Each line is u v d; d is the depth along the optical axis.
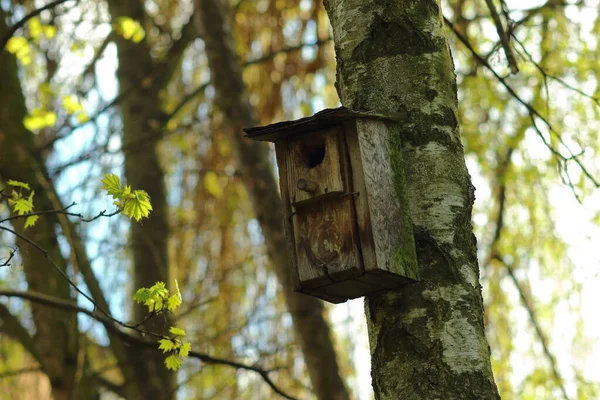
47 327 11.23
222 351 12.38
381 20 5.87
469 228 5.63
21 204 6.85
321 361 11.80
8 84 11.81
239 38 13.80
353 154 5.64
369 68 5.82
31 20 11.36
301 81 13.16
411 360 5.28
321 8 13.19
